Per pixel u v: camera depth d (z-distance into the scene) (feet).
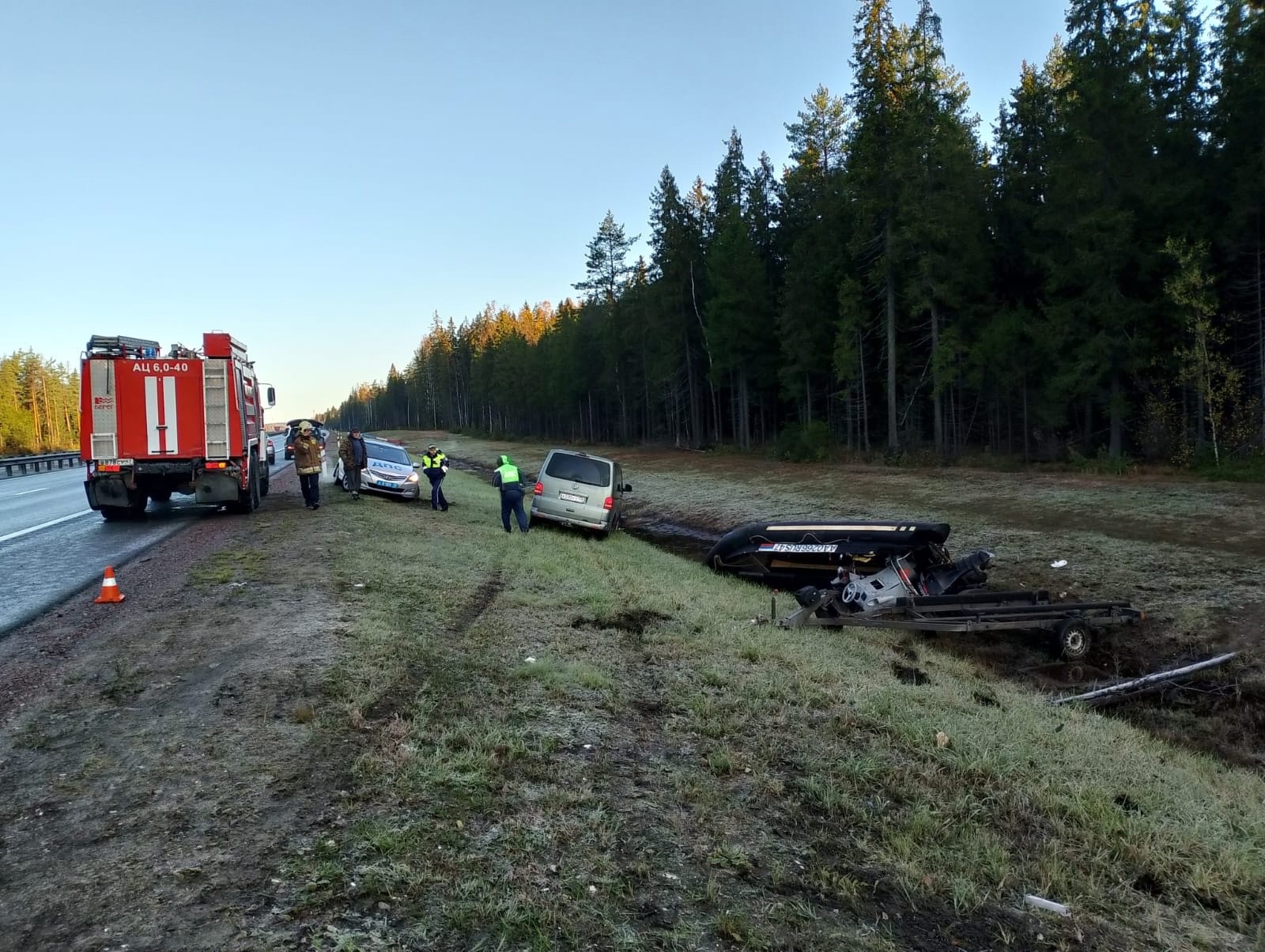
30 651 19.63
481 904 9.78
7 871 9.92
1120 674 30.01
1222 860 14.01
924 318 118.83
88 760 13.12
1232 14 89.10
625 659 21.81
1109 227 86.89
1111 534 50.44
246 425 51.67
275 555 33.71
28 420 293.43
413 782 12.75
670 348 170.09
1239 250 87.71
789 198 157.38
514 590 30.12
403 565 32.63
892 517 64.03
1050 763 17.67
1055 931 11.17
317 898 9.55
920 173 103.24
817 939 10.09
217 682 16.84
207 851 10.44
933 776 15.75
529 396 277.23
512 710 16.52
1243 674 28.17
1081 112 89.20
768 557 41.14
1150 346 89.56
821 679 21.95
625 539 53.52
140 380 47.47
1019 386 106.11
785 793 14.38
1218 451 79.66
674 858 11.60
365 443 71.87
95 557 34.96
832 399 147.64
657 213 170.30
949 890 11.85
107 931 8.76
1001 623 31.71
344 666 18.06
